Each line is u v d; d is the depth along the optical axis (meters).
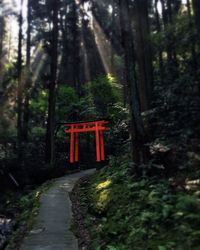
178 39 10.34
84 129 19.81
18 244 8.49
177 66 13.02
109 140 19.88
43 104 34.16
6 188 19.67
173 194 7.54
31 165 21.97
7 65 39.81
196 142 9.16
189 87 10.30
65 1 33.50
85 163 26.00
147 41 10.92
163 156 9.55
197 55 10.99
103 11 37.97
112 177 11.97
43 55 43.72
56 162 23.62
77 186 14.93
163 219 6.71
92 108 26.45
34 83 30.50
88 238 8.35
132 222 7.57
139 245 6.50
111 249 6.77
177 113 9.95
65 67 36.84
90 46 37.88
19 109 26.56
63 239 8.44
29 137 29.67
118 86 27.53
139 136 10.09
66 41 35.31
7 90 31.42
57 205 11.84
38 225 9.59
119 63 38.88
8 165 21.20
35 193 15.27
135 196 8.77
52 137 23.33
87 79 38.09
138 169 9.96
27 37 29.33
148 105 10.62
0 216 13.97
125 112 16.19
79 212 10.77
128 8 10.66
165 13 22.88
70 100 29.88
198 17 9.67
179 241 5.86
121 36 10.70
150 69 10.94
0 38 45.16
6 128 28.08
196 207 6.38
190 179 7.80
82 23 35.88
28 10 28.94
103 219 8.78
